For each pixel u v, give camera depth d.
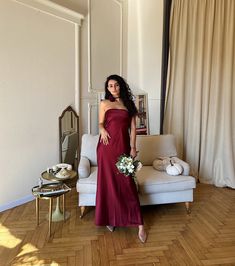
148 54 4.54
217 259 2.26
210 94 3.99
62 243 2.45
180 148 4.24
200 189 3.89
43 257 2.24
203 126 4.06
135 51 4.70
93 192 2.78
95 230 2.69
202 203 3.38
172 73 4.17
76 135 3.90
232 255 2.32
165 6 4.06
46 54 3.34
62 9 3.43
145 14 4.51
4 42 2.85
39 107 3.33
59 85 3.58
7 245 2.39
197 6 3.89
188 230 2.72
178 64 4.12
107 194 2.61
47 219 2.87
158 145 3.46
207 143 4.09
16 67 3.00
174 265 2.17
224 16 3.79
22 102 3.11
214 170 4.07
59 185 2.79
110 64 4.47
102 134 2.59
